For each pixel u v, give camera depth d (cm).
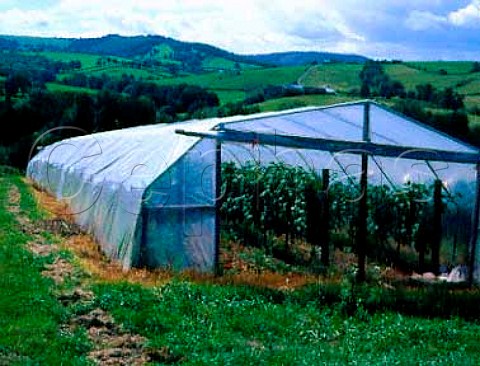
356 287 1281
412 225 1741
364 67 6938
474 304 1243
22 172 5300
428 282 1548
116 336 975
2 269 1310
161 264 1513
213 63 13200
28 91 7300
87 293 1162
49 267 1384
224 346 939
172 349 912
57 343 906
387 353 960
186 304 1125
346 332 1062
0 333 928
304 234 1773
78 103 6003
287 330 1047
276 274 1462
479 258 1578
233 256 1638
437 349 1002
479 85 5750
